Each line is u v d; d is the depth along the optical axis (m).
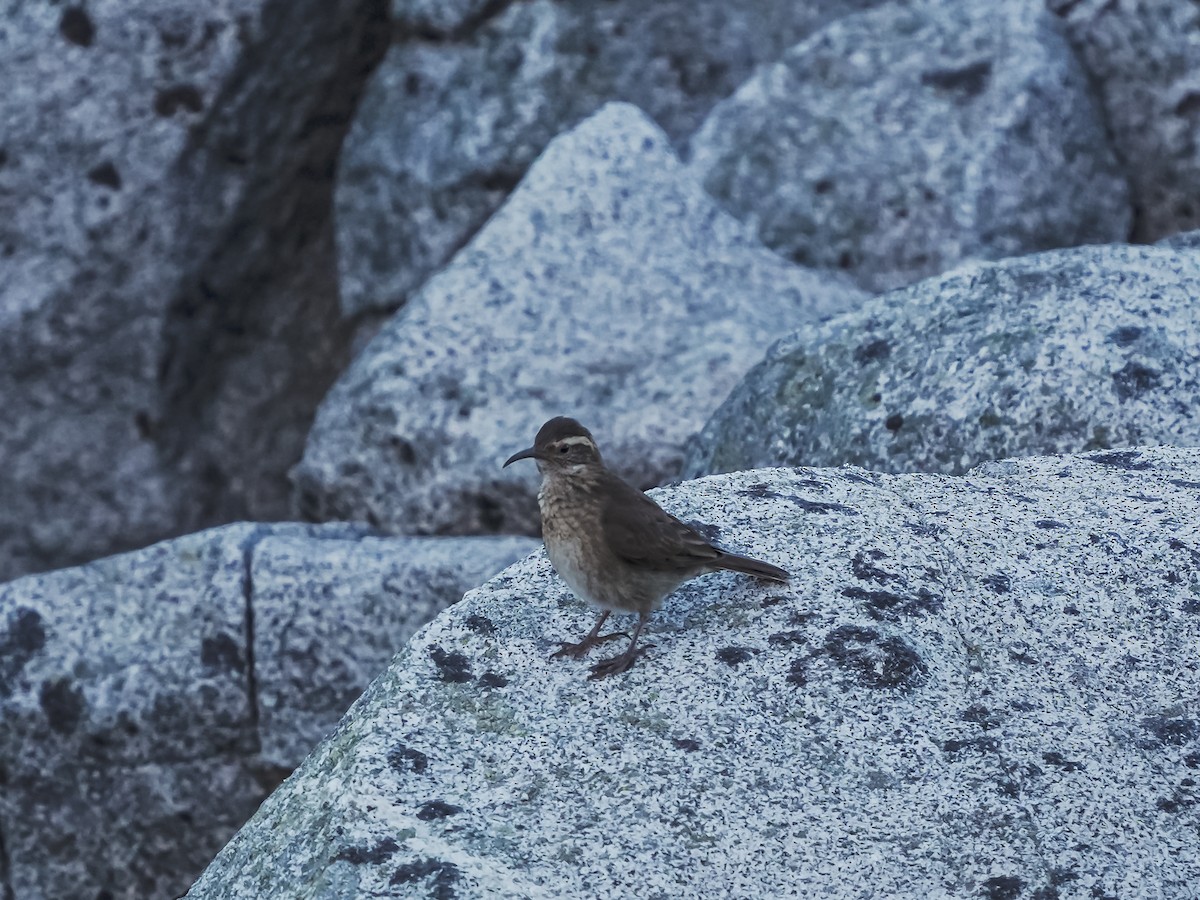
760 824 6.15
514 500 14.22
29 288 17.78
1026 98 16.91
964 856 6.05
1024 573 7.49
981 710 6.70
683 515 7.75
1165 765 6.52
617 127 16.58
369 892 5.91
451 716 6.69
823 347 11.17
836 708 6.63
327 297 19.56
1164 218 17.75
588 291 15.30
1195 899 5.93
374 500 14.72
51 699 12.54
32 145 17.64
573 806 6.23
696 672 6.79
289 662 12.50
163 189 17.95
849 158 17.09
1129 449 8.90
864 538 7.59
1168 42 17.44
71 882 12.82
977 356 10.23
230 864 6.66
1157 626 7.24
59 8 17.58
